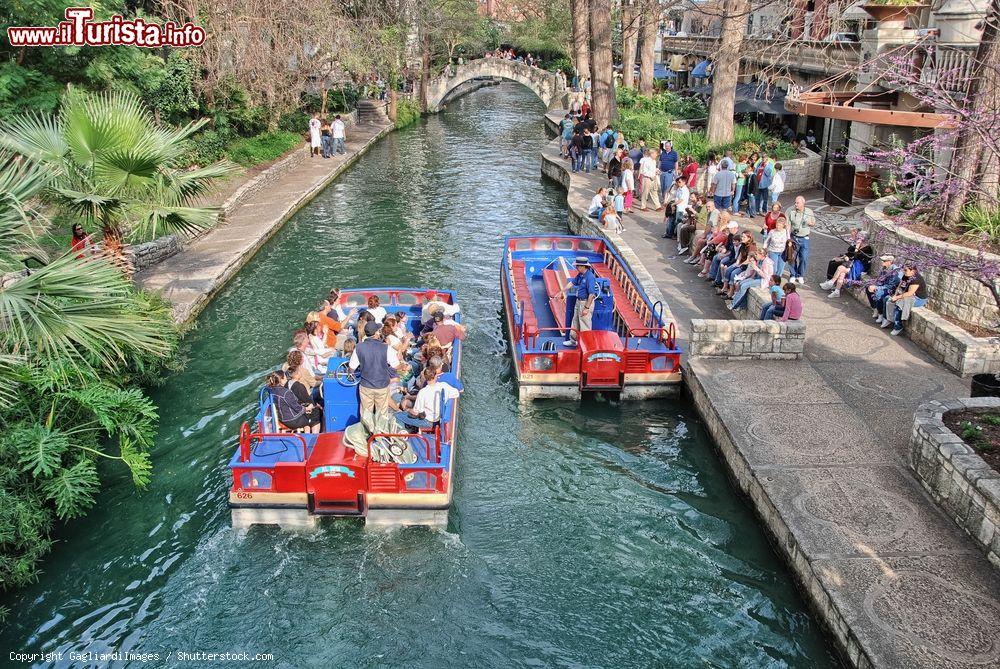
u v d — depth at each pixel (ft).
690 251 62.59
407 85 176.96
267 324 53.88
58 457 31.27
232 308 56.65
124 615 28.32
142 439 35.81
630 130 100.68
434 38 178.91
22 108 59.47
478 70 182.50
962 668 22.99
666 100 131.03
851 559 27.53
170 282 57.11
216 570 30.37
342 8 128.57
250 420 41.11
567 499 35.22
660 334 44.16
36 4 57.36
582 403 43.34
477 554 31.60
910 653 23.53
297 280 63.26
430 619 28.37
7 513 29.07
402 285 62.64
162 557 31.12
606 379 42.65
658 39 200.34
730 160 69.36
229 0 90.02
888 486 31.65
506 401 43.91
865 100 65.36
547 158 106.52
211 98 93.20
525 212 88.12
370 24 136.46
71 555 31.09
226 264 61.72
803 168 81.10
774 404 38.11
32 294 28.30
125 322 30.86
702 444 39.32
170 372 46.03
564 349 44.78
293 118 119.96
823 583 26.43
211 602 28.91
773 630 27.55
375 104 164.55
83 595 29.17
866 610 25.22
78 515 33.17
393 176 106.83
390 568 30.58
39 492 31.55
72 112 42.04
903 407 37.78
